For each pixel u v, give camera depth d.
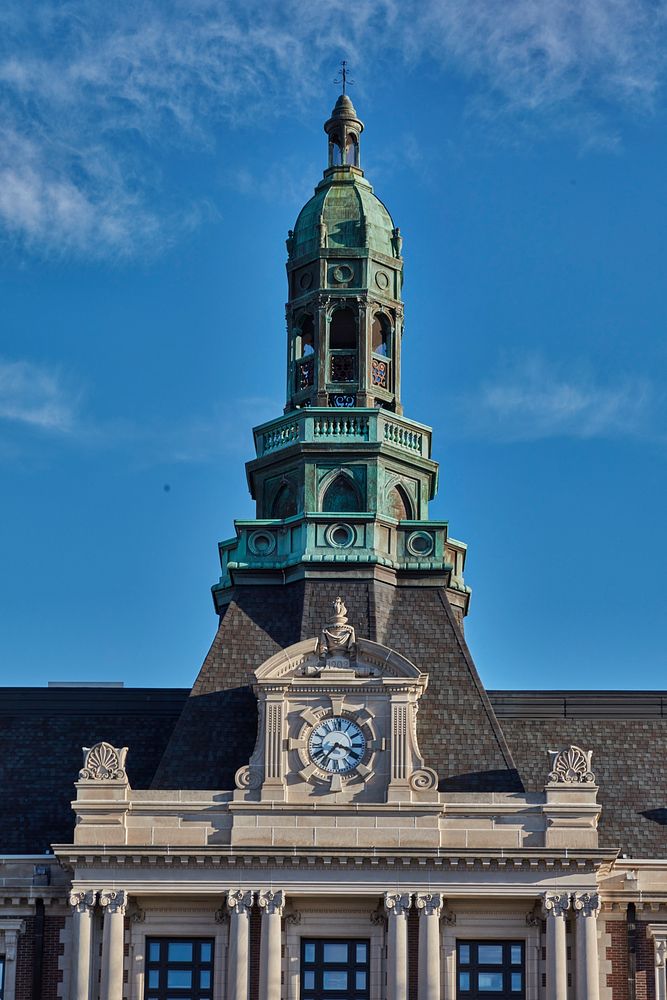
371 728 101.12
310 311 112.81
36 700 109.62
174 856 99.06
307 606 106.56
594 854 98.94
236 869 99.44
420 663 105.44
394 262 113.69
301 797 100.44
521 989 99.31
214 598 110.12
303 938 99.94
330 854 99.00
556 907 98.88
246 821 99.94
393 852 99.00
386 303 113.00
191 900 99.94
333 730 101.25
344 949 99.88
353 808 99.81
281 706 101.44
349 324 113.31
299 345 113.38
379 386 112.50
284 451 110.12
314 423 110.38
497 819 99.88
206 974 99.69
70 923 101.06
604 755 107.06
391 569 107.94
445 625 106.69
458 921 99.94
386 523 108.62
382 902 99.62
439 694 104.44
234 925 98.94
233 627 106.62
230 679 105.19
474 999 99.19
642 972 100.62
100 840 99.69
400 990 98.25
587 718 108.56
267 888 99.25
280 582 108.06
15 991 100.56
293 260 113.88
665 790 105.75
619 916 101.19
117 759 101.06
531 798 100.19
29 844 104.12
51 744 108.00
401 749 100.75
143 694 109.94
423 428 111.94
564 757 100.69
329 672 101.75
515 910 100.00
